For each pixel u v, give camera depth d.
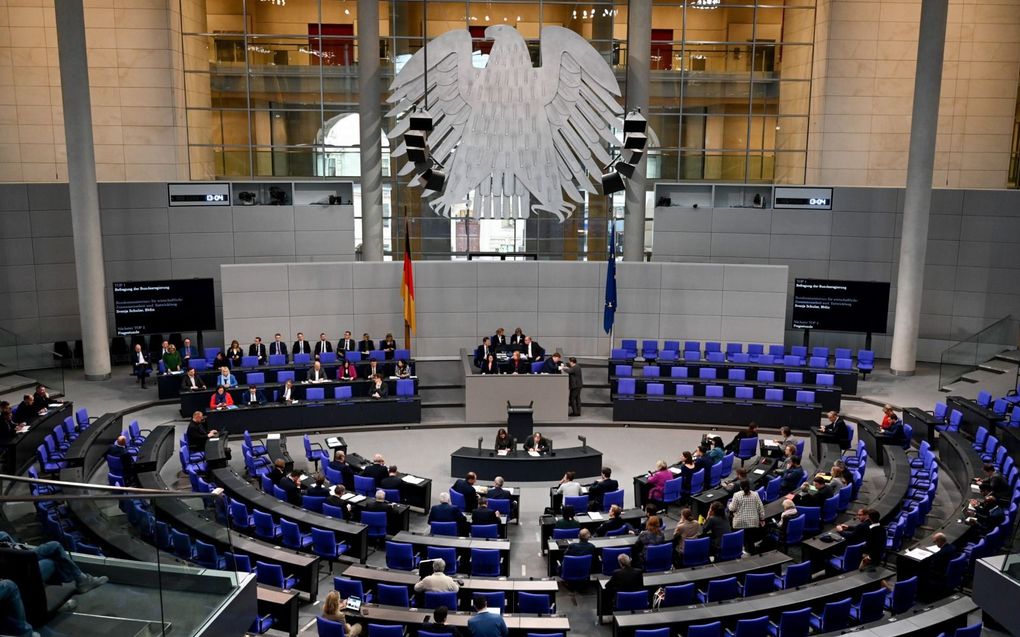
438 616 8.91
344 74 27.81
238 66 27.55
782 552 12.84
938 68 22.39
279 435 17.45
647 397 20.77
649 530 12.21
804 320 24.86
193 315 23.84
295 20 27.66
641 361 24.33
